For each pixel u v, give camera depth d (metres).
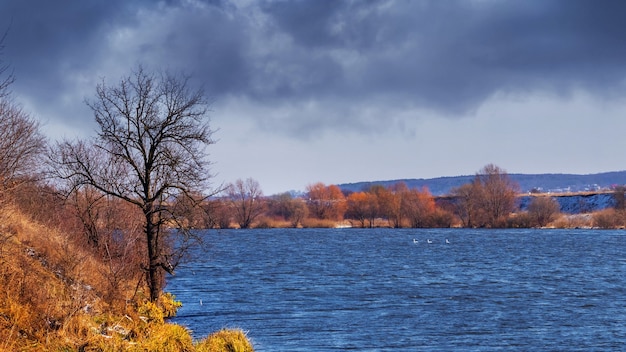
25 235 43.31
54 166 48.53
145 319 40.16
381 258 136.00
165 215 49.78
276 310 64.62
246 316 60.91
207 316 60.31
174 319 58.12
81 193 56.44
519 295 77.94
